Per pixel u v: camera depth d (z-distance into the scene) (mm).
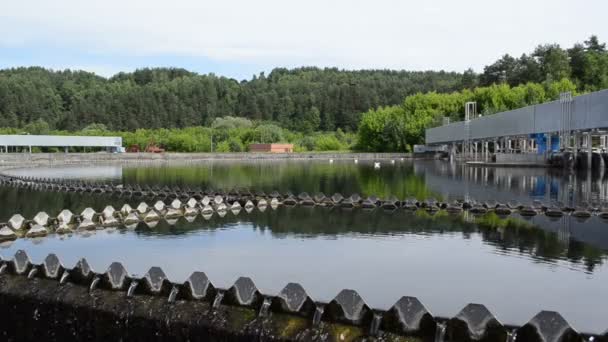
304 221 18594
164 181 38750
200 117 150750
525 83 107312
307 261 12336
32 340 9719
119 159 79188
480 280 10586
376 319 7383
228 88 171500
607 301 9211
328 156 91500
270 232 16344
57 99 138375
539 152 51188
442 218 19000
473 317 6930
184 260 12625
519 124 50344
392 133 106312
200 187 33062
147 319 8547
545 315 6621
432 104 110000
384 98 158750
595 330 7906
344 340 7320
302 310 7824
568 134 41688
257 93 164375
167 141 112875
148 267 12055
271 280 10812
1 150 83688
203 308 8438
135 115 138250
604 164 38812
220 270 11641
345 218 19203
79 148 95000
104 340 8977
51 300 9422
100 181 38562
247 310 8195
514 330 6824
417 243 14430
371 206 22531
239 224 17984
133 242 14820
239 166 64875
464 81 131875
